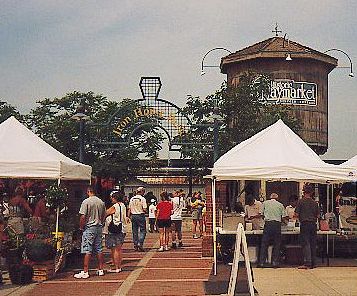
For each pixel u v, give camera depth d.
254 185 26.42
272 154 15.26
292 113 34.53
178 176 40.50
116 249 15.66
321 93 35.44
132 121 24.70
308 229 15.41
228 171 15.09
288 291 12.23
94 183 19.66
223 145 28.44
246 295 11.24
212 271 15.57
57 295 12.41
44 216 16.20
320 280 13.57
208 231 18.62
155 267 16.48
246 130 29.09
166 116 24.36
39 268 14.22
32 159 15.14
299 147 15.74
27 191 19.38
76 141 35.69
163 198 20.78
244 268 11.72
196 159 29.81
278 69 34.69
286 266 15.87
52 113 37.44
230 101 29.42
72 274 15.22
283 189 27.19
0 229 13.96
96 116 36.16
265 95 31.38
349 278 13.86
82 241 14.85
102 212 14.98
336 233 16.48
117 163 34.47
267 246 15.73
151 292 12.64
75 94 37.19
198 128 25.59
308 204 15.50
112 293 12.59
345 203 22.25
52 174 15.17
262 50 34.78
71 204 17.72
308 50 35.47
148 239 25.81
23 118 37.38
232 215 16.58
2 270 14.86
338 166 15.44
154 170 40.06
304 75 34.88
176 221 21.59
